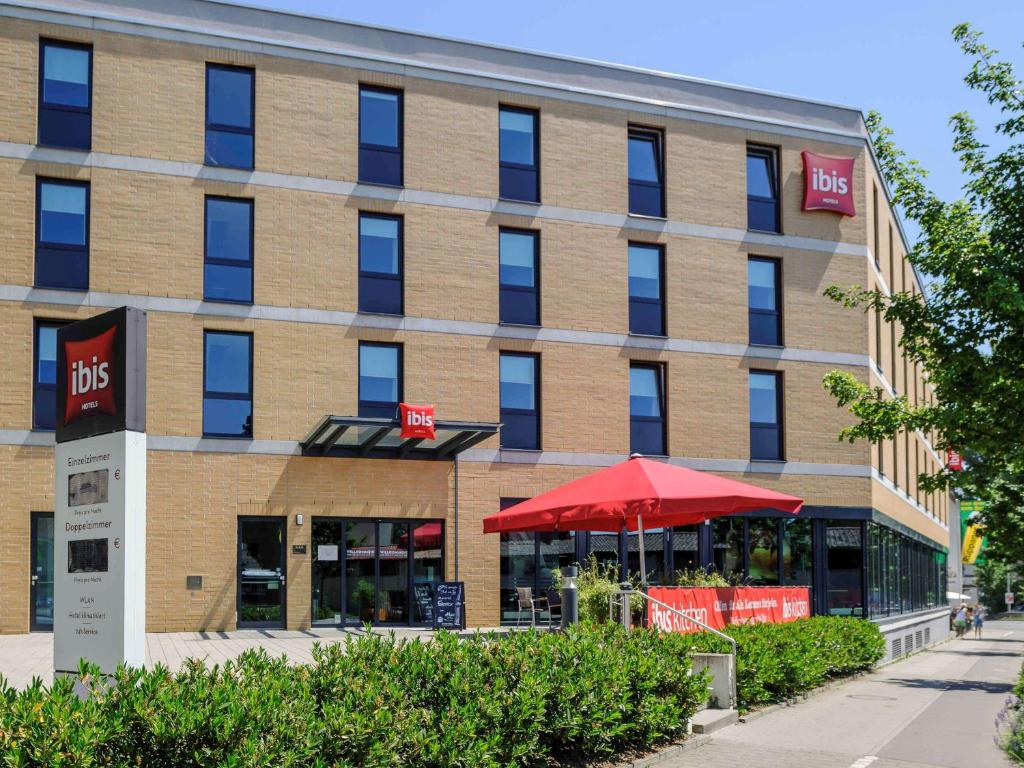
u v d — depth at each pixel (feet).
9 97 75.41
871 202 105.60
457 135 87.25
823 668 55.36
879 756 36.27
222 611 76.59
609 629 39.09
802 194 99.09
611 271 91.04
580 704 30.78
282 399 79.87
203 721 20.27
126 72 78.33
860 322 99.66
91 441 31.60
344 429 74.84
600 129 92.07
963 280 60.18
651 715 34.22
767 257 97.55
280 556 78.84
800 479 95.55
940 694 57.26
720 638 45.52
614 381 90.02
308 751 21.30
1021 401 58.34
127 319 30.83
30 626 72.59
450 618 75.31
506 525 50.29
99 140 77.20
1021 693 33.09
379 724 23.38
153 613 75.00
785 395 96.12
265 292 80.28
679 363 92.58
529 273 88.99
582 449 88.17
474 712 26.89
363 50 85.10
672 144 94.79
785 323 96.99
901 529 115.34
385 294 84.02
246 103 81.92
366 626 30.81
